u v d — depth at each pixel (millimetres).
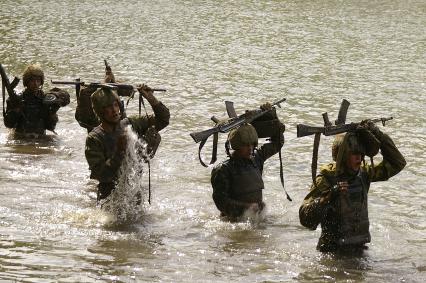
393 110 36281
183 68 45844
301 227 20875
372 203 23219
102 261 17391
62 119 33438
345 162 18281
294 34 59469
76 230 19906
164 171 26109
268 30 61219
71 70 44844
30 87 30438
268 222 21250
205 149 29000
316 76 44375
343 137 18234
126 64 46906
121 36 57406
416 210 22703
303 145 29703
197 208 22297
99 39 55938
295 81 42781
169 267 17266
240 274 17031
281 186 24766
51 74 43625
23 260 17109
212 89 40125
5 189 23297
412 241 20000
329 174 18406
